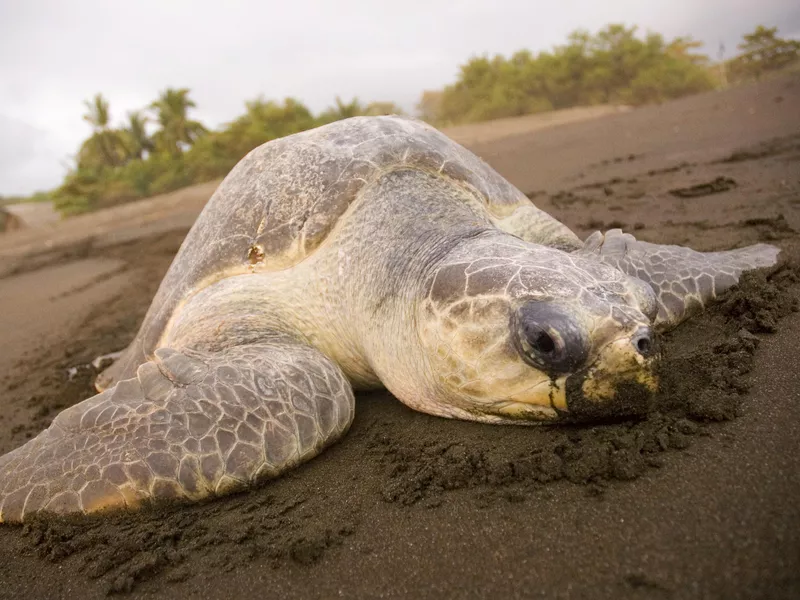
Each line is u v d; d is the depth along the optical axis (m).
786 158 1.02
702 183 0.94
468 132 3.88
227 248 0.51
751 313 0.43
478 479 0.33
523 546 0.27
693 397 0.34
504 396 0.35
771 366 0.36
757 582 0.22
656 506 0.27
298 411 0.39
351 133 0.53
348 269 0.47
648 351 0.32
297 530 0.32
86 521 0.35
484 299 0.34
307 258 0.49
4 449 0.56
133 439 0.36
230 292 0.50
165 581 0.30
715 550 0.24
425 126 0.58
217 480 0.35
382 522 0.31
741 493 0.26
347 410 0.42
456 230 0.43
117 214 4.09
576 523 0.27
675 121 1.84
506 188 0.58
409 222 0.45
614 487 0.29
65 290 1.52
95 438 0.37
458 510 0.31
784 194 0.80
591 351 0.32
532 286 0.33
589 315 0.32
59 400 0.68
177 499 0.35
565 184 1.28
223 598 0.28
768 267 0.50
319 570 0.29
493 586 0.25
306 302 0.49
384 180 0.49
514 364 0.33
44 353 0.93
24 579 0.32
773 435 0.29
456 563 0.27
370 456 0.39
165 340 0.55
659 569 0.24
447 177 0.51
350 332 0.48
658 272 0.47
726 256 0.52
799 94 1.71
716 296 0.46
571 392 0.33
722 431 0.31
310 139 0.55
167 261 1.63
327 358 0.45
